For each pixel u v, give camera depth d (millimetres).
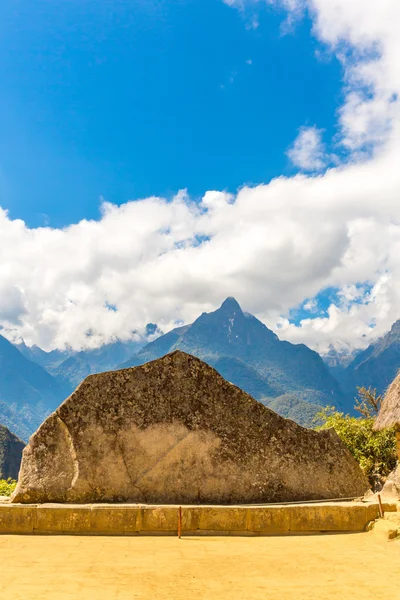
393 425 10273
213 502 11938
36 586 6934
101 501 11617
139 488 11836
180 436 12266
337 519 10961
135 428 12188
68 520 10539
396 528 10266
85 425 12039
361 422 27672
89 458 11828
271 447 12438
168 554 8984
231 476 12141
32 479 11570
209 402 12617
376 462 25172
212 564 8383
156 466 12016
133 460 11992
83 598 6496
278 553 9164
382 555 9023
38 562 8227
